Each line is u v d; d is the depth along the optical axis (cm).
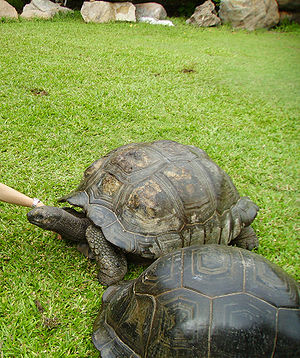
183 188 185
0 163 278
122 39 689
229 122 386
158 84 467
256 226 238
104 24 804
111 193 186
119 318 142
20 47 562
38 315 168
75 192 200
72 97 400
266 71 560
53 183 259
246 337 118
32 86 419
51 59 521
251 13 889
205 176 197
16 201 196
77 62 520
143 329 131
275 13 919
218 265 133
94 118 359
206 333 120
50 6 828
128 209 179
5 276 186
